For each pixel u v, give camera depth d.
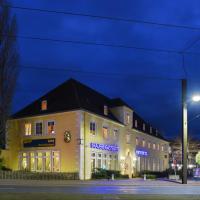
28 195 17.06
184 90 36.53
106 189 25.19
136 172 55.34
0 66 38.22
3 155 47.66
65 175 40.00
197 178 50.09
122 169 51.28
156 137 68.44
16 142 47.84
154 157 66.81
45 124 45.53
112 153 48.91
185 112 36.34
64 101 45.47
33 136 46.31
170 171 62.34
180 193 21.77
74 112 43.28
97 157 45.16
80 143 42.06
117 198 17.03
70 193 19.41
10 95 38.78
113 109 53.62
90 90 51.97
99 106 49.56
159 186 31.16
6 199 15.25
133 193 21.00
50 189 23.27
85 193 19.84
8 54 38.59
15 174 37.81
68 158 42.59
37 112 46.78
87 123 43.84
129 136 54.88
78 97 45.31
